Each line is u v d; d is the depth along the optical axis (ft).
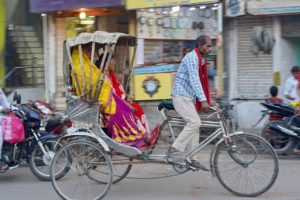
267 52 35.17
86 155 20.31
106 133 20.68
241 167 20.51
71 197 20.34
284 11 33.22
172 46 34.76
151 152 20.75
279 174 24.82
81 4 31.99
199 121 20.52
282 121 29.27
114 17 35.27
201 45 20.61
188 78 20.65
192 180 23.62
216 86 34.78
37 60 36.73
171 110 21.76
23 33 36.73
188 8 33.37
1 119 23.31
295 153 29.30
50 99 35.88
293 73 31.94
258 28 35.12
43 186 23.25
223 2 34.58
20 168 27.27
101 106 20.36
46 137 24.08
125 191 21.90
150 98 33.88
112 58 21.43
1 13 36.47
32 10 33.42
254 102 35.37
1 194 21.86
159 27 34.50
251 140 20.31
